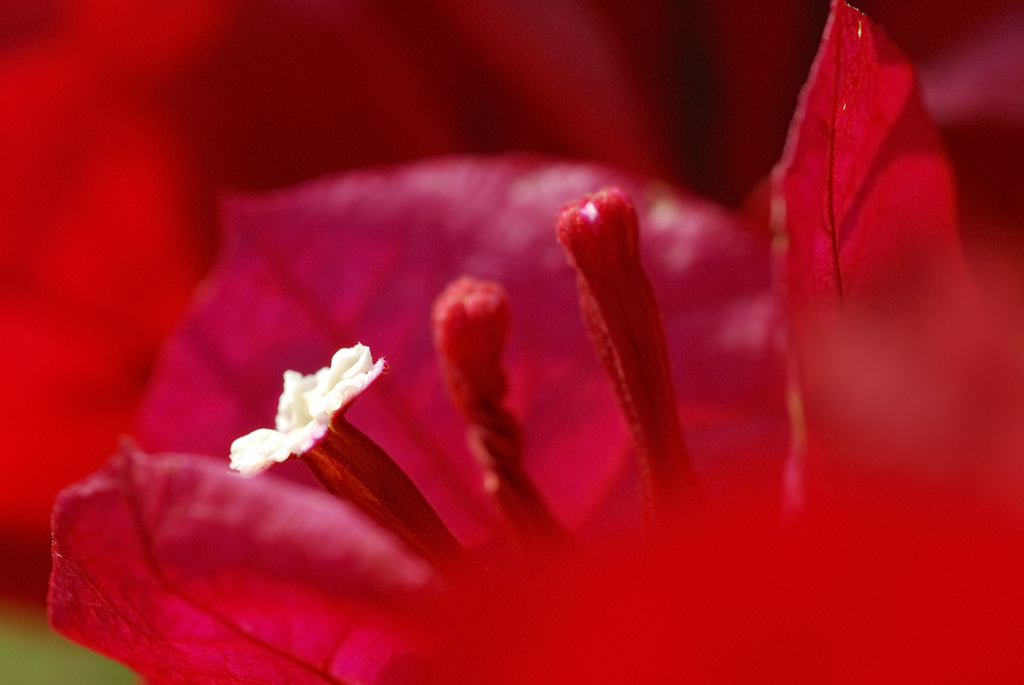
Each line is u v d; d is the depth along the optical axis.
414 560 0.16
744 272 0.19
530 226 0.19
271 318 0.19
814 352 0.17
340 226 0.19
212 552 0.16
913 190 0.17
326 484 0.16
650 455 0.17
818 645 0.13
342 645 0.16
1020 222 0.20
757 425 0.19
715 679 0.13
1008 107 0.20
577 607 0.14
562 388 0.19
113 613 0.16
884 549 0.13
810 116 0.16
